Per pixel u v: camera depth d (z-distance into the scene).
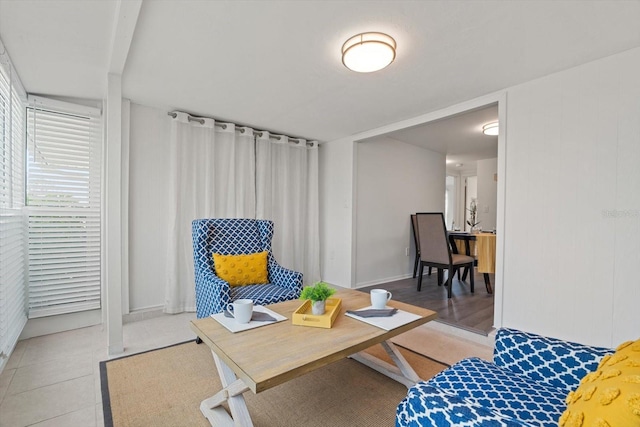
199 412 1.61
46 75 2.41
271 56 2.14
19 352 2.34
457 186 7.70
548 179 2.35
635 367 0.71
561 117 2.29
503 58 2.12
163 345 2.46
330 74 2.40
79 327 2.88
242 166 3.78
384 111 3.23
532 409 0.96
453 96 2.80
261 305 2.10
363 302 2.04
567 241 2.26
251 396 1.77
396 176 4.90
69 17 1.72
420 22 1.74
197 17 1.72
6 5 1.61
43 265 2.67
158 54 2.12
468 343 2.59
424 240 4.07
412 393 0.92
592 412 0.65
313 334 1.47
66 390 1.83
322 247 4.70
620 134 2.04
